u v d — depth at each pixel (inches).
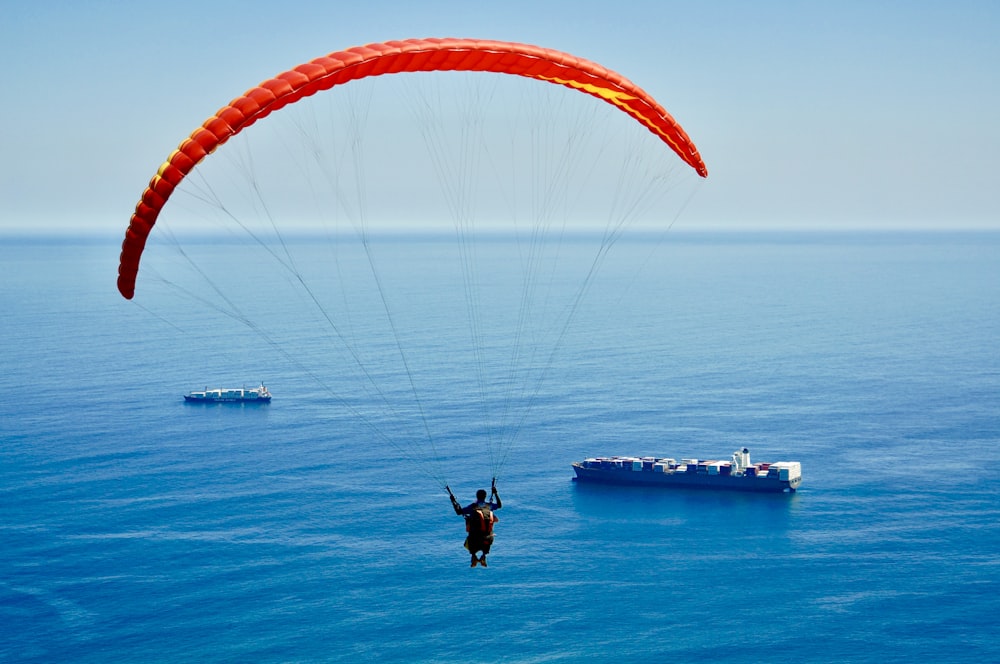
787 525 2864.2
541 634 2118.6
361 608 2266.2
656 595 2335.1
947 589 2317.9
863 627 2122.3
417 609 2256.4
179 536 2790.4
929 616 2167.8
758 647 2037.4
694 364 6471.5
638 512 3043.8
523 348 7342.5
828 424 4367.6
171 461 3735.2
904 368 6215.6
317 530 2849.4
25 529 2856.8
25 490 3297.2
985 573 2410.2
